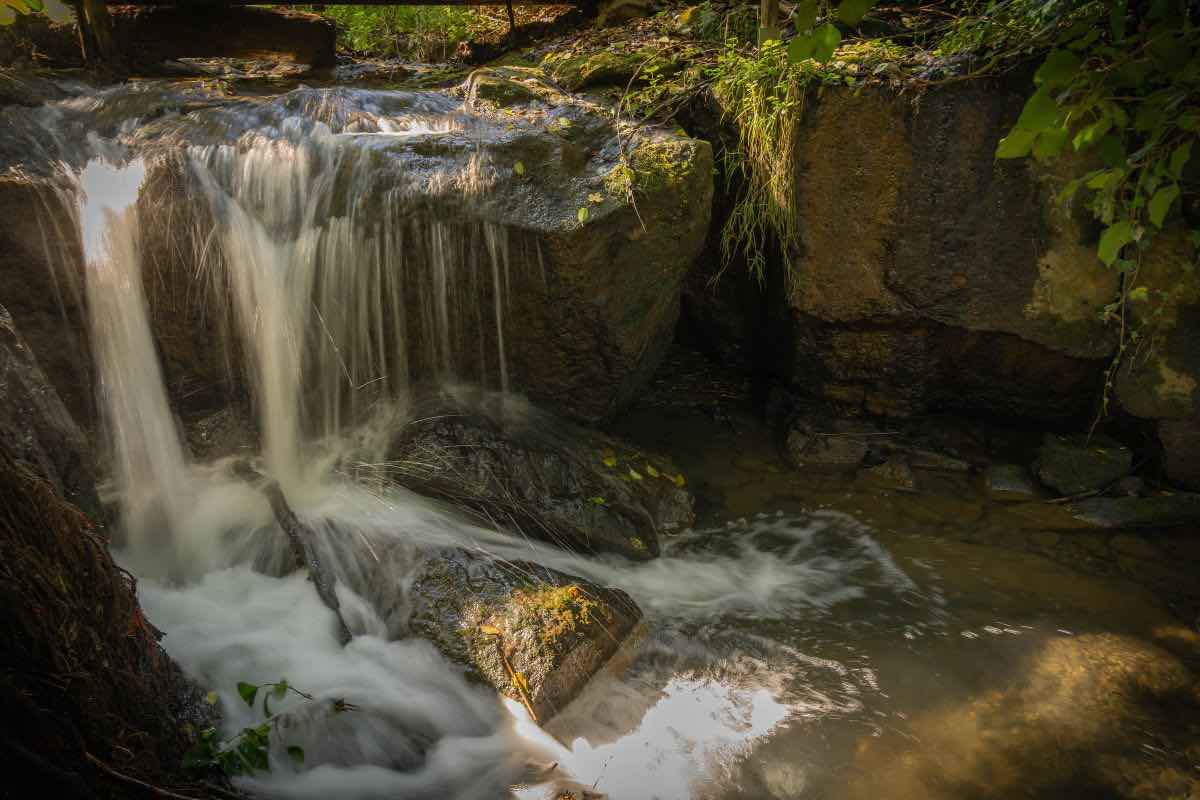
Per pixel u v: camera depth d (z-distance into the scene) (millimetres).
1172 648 3777
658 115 5215
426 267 4383
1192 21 3930
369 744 3236
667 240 4551
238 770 2844
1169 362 4766
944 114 4699
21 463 2428
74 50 5965
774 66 4828
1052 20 4410
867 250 5043
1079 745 3275
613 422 5422
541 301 4426
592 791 3094
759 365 5969
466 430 4512
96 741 2342
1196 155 4406
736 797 3078
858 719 3424
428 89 5797
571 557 4309
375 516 4203
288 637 3627
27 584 2219
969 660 3732
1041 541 4516
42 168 4152
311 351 4500
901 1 5871
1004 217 4809
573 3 7164
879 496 4891
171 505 4188
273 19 6547
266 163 4355
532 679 3375
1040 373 5137
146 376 4348
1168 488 4844
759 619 3984
